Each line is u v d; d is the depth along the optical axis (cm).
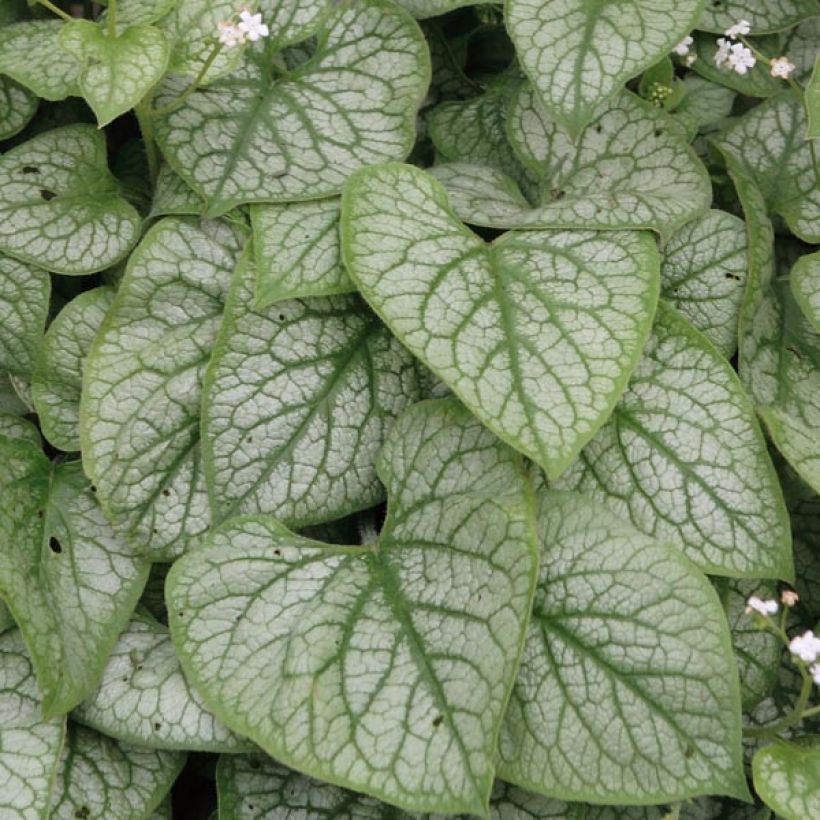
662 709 59
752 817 63
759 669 63
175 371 63
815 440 63
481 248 62
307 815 61
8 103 68
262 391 62
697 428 62
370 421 63
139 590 62
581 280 61
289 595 61
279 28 67
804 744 62
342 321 63
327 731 58
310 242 63
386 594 60
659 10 64
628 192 65
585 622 60
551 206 64
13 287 65
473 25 74
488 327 60
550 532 61
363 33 67
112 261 64
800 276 65
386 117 66
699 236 66
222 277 64
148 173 69
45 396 64
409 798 57
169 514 62
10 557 61
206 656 60
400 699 59
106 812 61
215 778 65
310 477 62
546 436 58
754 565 61
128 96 61
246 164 64
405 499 62
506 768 59
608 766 58
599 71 63
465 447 61
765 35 72
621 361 59
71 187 66
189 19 65
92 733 62
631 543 60
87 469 62
